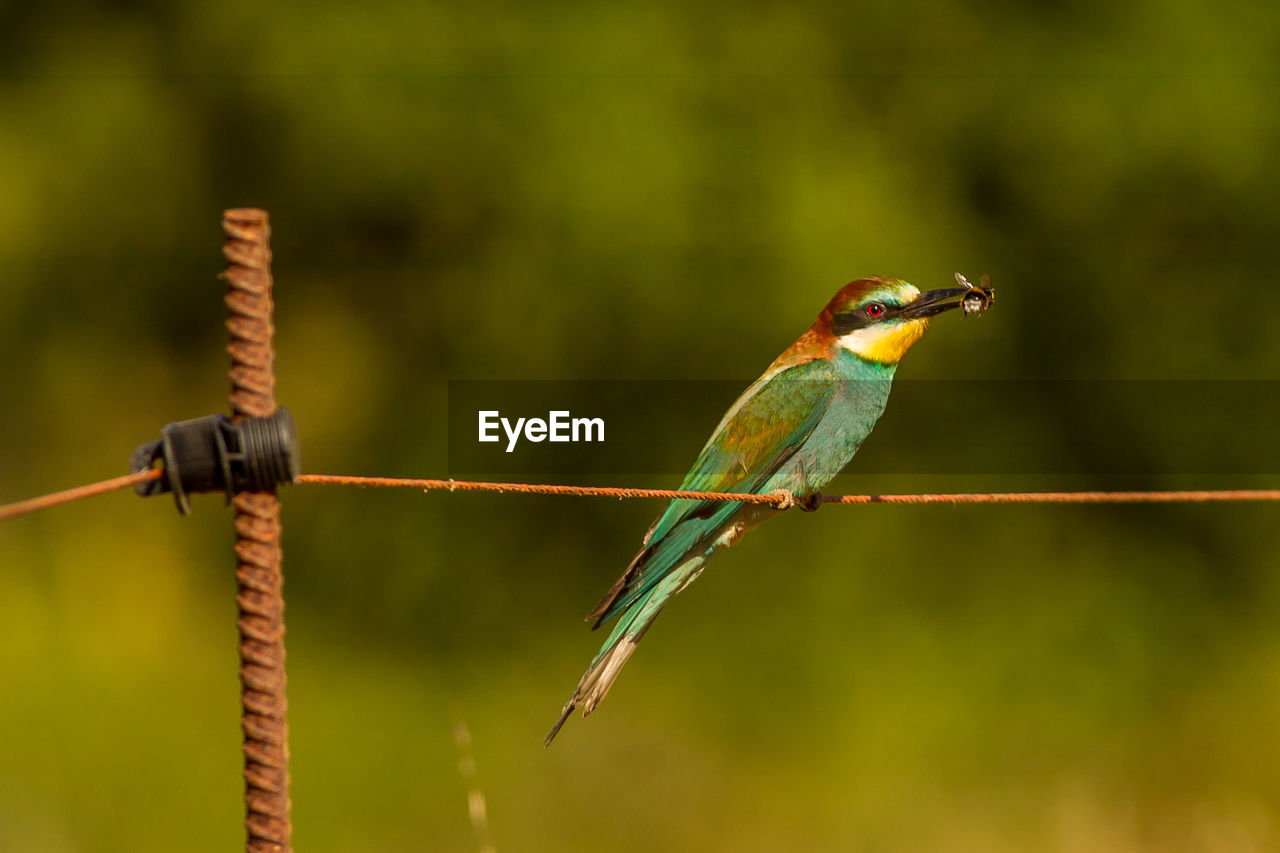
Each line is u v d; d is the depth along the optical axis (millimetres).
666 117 13523
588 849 10336
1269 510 14078
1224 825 10312
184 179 14750
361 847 10227
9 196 14469
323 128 13773
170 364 15500
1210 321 14078
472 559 14453
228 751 10875
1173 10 13789
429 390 14617
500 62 13648
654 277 13516
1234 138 13625
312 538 14656
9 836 9406
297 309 14734
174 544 14602
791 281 13375
